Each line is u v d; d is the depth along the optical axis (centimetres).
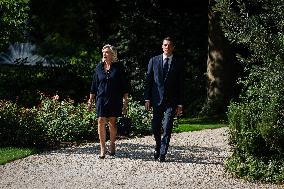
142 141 1320
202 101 2180
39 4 2925
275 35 888
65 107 1379
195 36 2345
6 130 1242
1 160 1022
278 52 867
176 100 1035
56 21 2969
